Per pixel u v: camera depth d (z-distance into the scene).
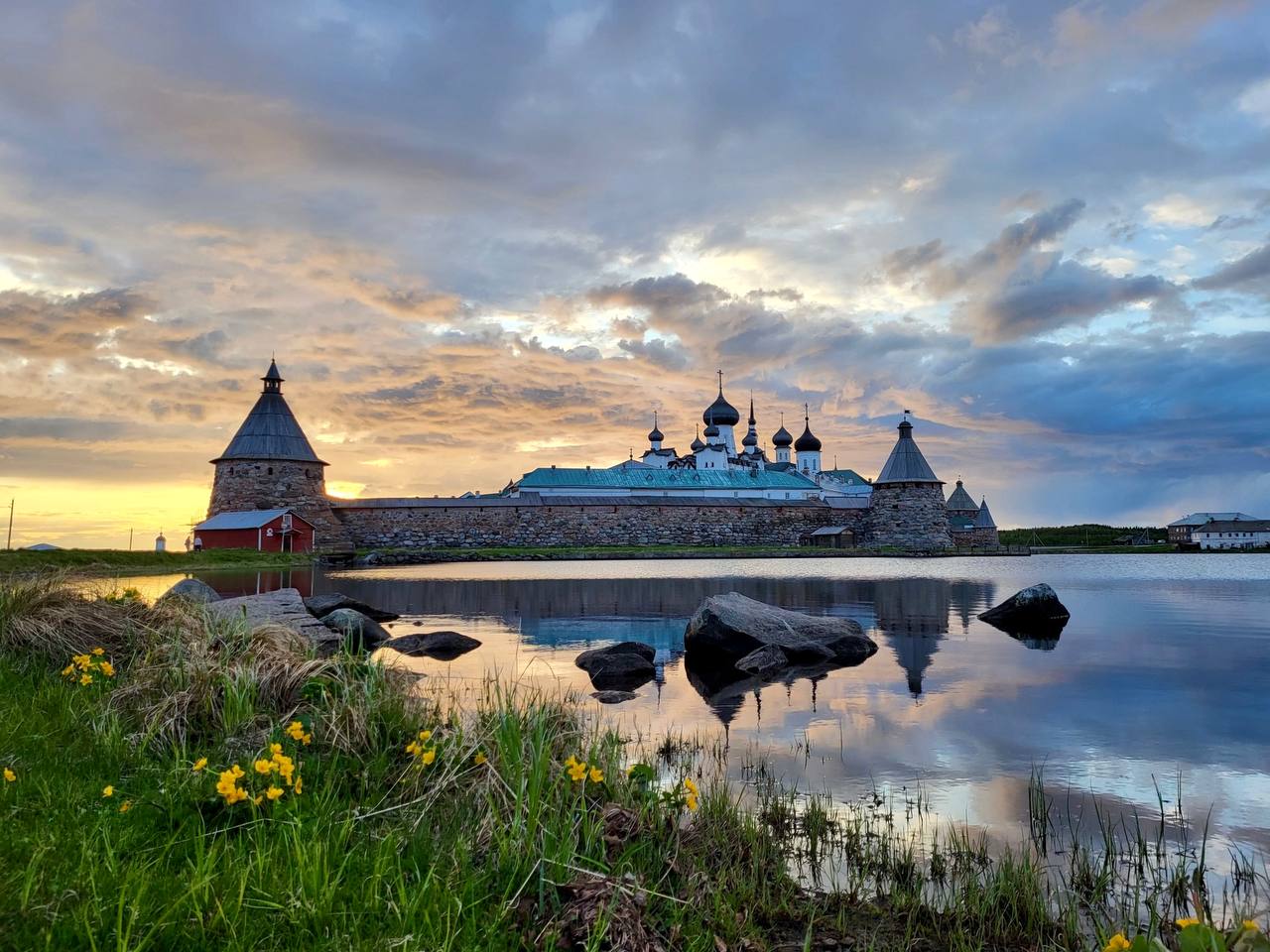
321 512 75.44
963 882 5.43
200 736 6.32
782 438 142.75
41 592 9.57
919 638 18.16
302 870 3.68
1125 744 9.07
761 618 16.06
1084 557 67.19
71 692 6.99
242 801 4.61
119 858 3.92
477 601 27.12
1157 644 17.00
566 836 4.44
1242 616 22.00
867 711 10.78
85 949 3.12
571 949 3.66
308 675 7.49
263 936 3.37
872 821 6.60
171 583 30.98
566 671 13.79
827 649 15.36
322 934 3.43
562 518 83.69
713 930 4.32
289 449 73.38
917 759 8.46
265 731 6.31
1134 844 6.15
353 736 6.36
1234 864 5.76
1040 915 4.87
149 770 5.31
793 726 9.92
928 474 88.62
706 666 14.48
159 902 3.47
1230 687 12.34
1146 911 5.05
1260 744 9.05
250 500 71.31
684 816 6.13
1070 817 6.73
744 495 103.94
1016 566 51.41
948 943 4.61
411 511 78.75
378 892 3.85
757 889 5.10
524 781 5.02
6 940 3.09
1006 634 18.77
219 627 9.60
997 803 7.06
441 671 13.59
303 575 40.28
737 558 66.12
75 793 4.73
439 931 3.51
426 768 5.68
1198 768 8.16
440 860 4.34
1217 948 2.91
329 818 4.67
